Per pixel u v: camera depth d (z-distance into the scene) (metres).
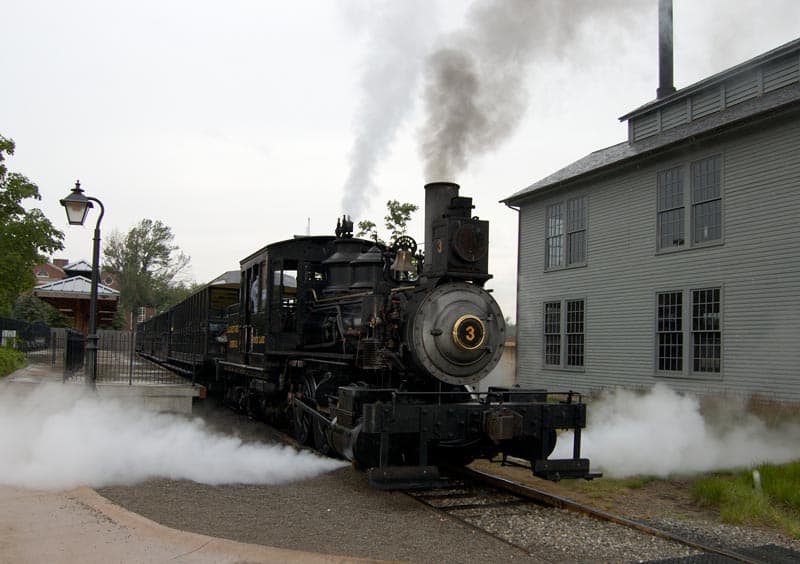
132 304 68.31
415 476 7.26
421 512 7.00
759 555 5.84
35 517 6.06
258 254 12.34
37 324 29.62
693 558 5.67
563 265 20.17
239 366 13.70
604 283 18.56
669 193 16.70
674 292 16.41
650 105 18.00
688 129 16.62
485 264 8.28
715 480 7.99
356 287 10.14
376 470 7.09
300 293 11.18
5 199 22.11
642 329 17.22
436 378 7.96
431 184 8.59
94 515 6.15
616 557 5.67
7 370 16.27
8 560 4.89
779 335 13.80
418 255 9.29
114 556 5.04
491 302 8.37
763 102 14.68
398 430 7.25
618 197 18.20
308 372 10.56
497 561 5.45
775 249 13.98
